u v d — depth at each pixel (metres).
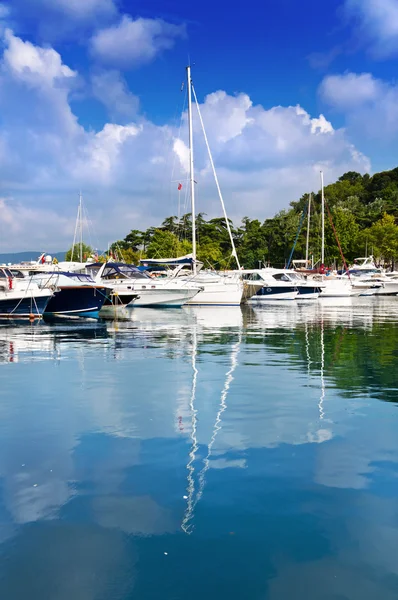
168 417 8.35
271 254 107.31
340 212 86.44
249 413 8.56
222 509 5.12
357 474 5.98
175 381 11.20
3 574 4.05
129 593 3.84
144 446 6.94
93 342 18.06
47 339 19.02
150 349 16.19
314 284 44.75
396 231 83.56
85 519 4.91
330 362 13.52
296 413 8.54
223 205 37.03
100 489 5.57
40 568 4.13
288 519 4.91
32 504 5.21
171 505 5.20
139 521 4.88
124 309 34.25
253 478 5.86
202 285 35.78
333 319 26.84
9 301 27.06
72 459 6.47
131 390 10.36
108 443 7.08
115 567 4.15
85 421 8.16
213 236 112.44
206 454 6.63
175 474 5.98
